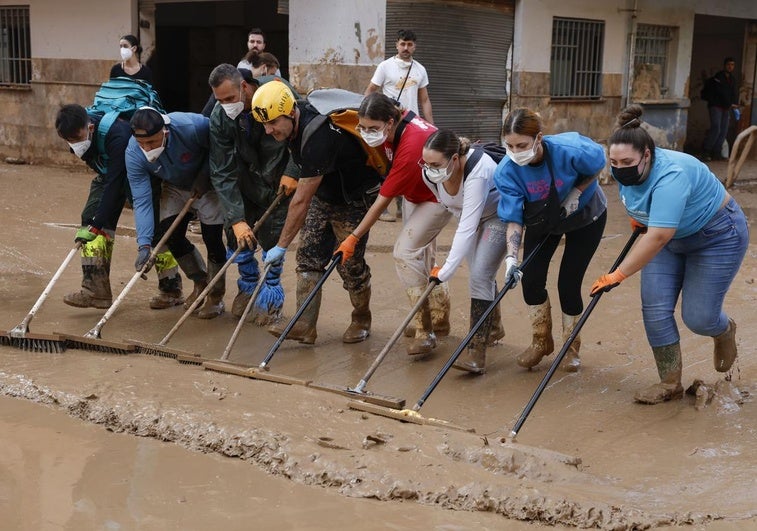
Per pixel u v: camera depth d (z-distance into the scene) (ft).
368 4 34.73
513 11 43.50
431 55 40.11
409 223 18.47
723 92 58.70
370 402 15.37
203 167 20.15
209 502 12.37
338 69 34.65
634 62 50.93
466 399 16.92
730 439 14.96
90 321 21.30
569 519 11.82
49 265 26.35
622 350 19.77
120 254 28.32
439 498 12.35
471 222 16.42
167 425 14.57
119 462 13.66
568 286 17.79
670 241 15.87
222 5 57.41
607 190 46.34
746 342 20.01
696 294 15.93
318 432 14.08
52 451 14.03
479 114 43.01
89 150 20.08
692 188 15.01
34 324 20.84
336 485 12.81
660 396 16.58
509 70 43.96
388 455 13.29
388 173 18.17
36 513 12.01
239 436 13.97
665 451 14.48
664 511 12.11
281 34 58.90
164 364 17.61
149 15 44.09
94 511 12.09
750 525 11.84
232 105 18.52
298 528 11.65
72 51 45.93
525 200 16.34
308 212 19.34
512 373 18.38
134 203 19.84
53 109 47.21
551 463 13.38
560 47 46.29
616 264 16.89
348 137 17.66
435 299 20.03
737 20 63.05
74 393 15.76
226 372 17.04
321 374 18.15
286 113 17.16
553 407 16.52
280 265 20.97
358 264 19.52
